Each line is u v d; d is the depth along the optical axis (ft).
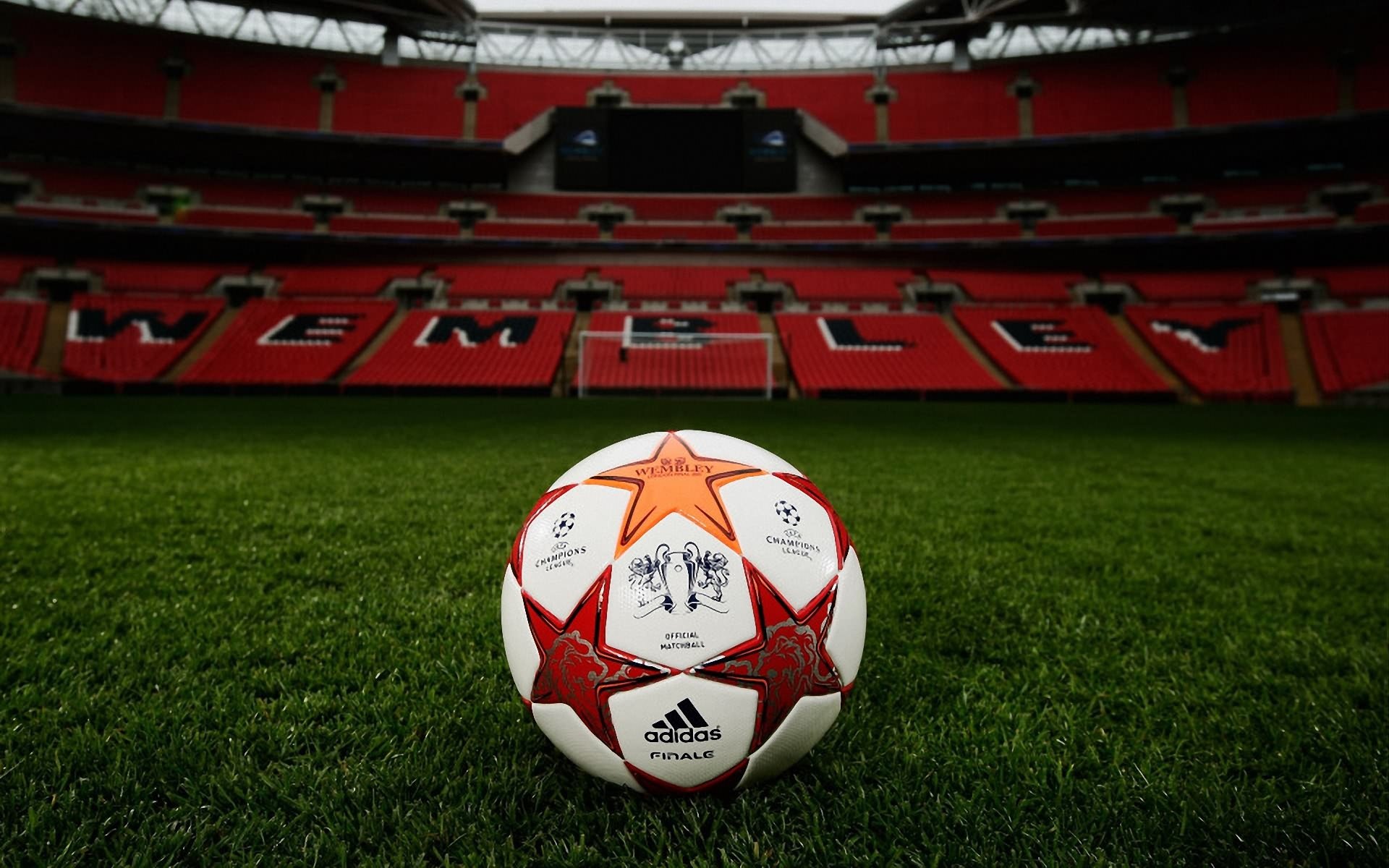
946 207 110.83
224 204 101.71
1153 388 79.87
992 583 9.87
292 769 5.01
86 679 6.50
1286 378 79.71
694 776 4.30
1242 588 9.91
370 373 82.28
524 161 113.09
